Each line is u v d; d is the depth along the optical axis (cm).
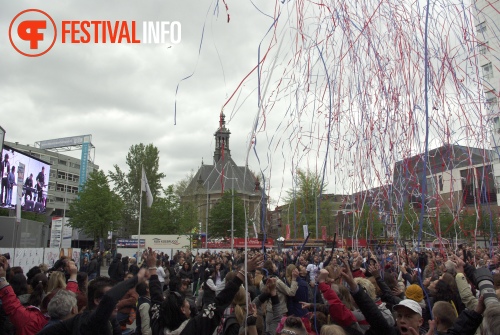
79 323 365
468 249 1112
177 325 488
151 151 7338
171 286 668
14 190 3444
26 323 457
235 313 496
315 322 469
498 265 857
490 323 279
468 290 498
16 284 693
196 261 1902
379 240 1065
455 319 414
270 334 686
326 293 456
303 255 1555
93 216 4997
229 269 1356
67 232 3084
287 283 734
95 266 2105
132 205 7262
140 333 585
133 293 541
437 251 1043
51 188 10362
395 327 427
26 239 2728
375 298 566
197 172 6556
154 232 5734
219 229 5322
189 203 5984
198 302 959
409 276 819
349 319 439
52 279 598
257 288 782
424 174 468
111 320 447
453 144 679
